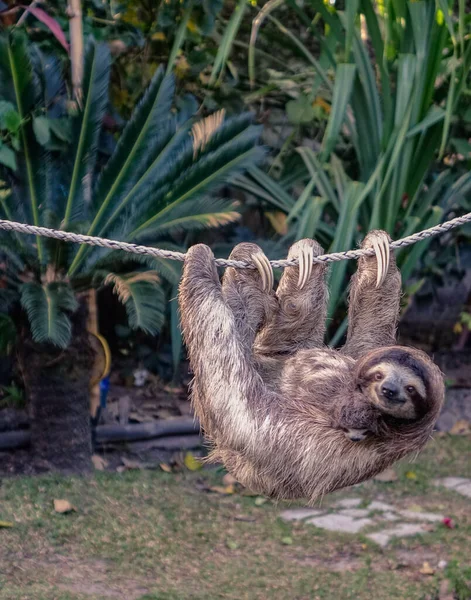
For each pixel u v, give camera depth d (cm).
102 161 734
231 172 622
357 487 680
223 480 680
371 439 332
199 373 344
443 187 796
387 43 703
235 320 357
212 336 341
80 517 589
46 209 605
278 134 858
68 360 661
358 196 639
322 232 711
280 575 522
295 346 390
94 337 709
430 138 691
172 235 776
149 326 579
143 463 707
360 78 683
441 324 1041
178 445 743
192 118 695
